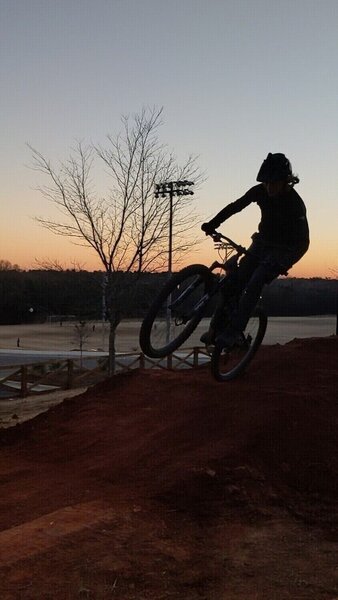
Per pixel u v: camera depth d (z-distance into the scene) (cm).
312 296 7662
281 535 459
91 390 871
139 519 455
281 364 780
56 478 584
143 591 361
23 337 6831
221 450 562
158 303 450
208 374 840
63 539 406
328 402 671
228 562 411
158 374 879
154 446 613
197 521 473
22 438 758
